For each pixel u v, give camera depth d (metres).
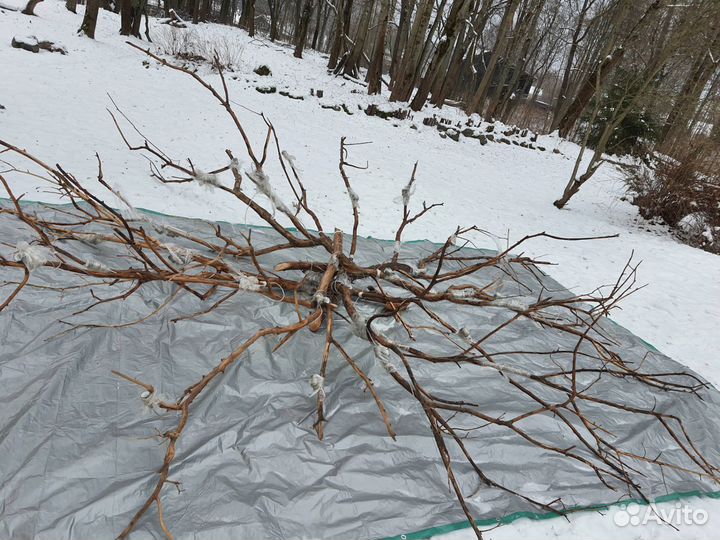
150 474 2.00
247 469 2.11
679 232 7.65
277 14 22.16
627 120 13.93
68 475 1.93
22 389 2.26
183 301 3.09
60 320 2.65
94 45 11.54
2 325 2.58
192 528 1.84
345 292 3.10
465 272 3.50
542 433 2.65
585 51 22.20
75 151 5.39
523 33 16.70
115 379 2.43
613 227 7.50
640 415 2.95
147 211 4.27
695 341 4.23
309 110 10.90
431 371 2.99
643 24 9.27
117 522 1.82
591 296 4.77
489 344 3.40
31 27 11.48
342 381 2.72
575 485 2.37
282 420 2.38
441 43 12.59
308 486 2.09
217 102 9.47
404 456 2.33
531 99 21.77
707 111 8.89
